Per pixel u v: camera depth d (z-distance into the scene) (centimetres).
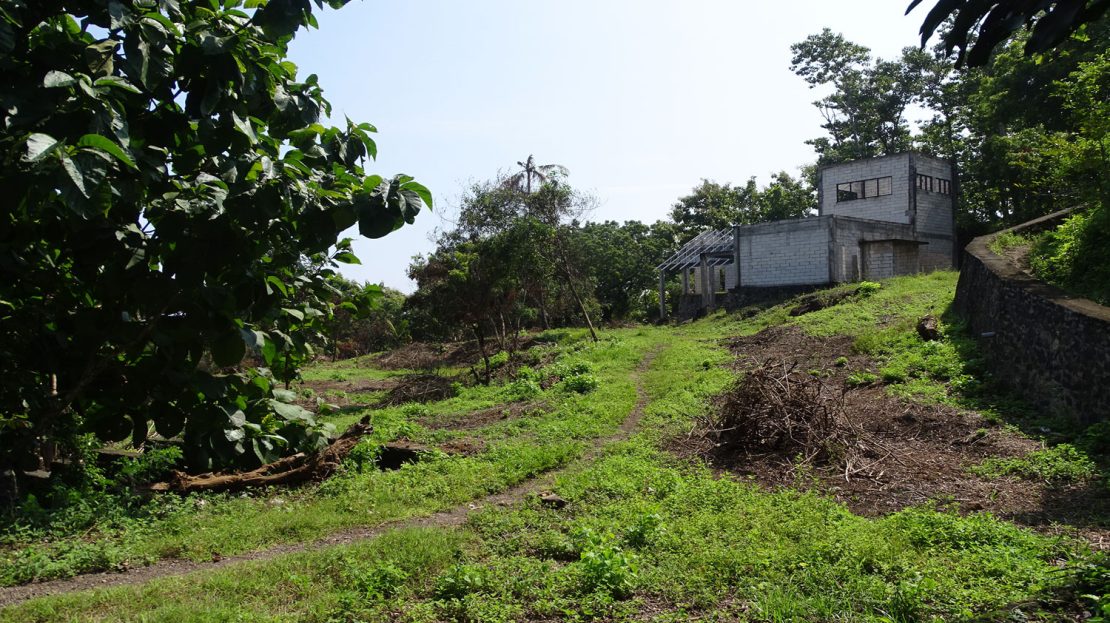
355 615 473
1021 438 912
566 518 703
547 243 2642
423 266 2366
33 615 485
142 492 839
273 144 534
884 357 1419
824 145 4806
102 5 437
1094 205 1256
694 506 720
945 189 3275
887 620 426
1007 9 208
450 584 508
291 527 718
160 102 502
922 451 915
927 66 4003
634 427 1209
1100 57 1238
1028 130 2844
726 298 3153
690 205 5350
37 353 585
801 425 959
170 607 482
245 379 756
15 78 420
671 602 493
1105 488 708
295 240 536
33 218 482
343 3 491
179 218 459
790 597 473
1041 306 1049
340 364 3212
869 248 2756
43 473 860
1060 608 422
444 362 2858
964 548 566
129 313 543
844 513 673
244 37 493
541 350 2517
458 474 916
